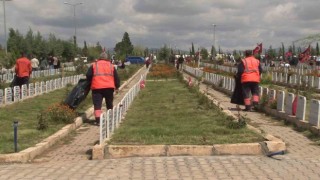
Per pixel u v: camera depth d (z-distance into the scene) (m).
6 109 16.41
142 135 9.83
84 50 72.69
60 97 21.44
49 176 7.12
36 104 18.19
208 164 7.62
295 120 11.84
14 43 63.84
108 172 7.27
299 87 23.09
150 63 66.25
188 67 50.72
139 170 7.34
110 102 13.52
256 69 15.41
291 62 43.50
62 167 7.73
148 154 8.47
